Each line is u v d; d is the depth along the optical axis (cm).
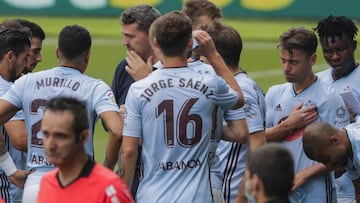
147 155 1332
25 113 1393
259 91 1495
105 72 3528
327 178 1491
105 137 2628
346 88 1617
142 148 1341
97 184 1116
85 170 1123
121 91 1553
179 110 1314
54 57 3719
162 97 1314
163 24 1311
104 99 1371
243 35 4228
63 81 1380
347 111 1507
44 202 1131
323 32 1598
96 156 2431
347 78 1623
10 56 1485
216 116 1356
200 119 1319
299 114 1488
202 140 1326
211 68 1345
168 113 1314
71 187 1121
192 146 1320
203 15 1662
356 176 1402
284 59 1490
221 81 1328
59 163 1109
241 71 1494
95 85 1382
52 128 1096
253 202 1040
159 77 1323
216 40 1477
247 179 1039
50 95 1378
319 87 1505
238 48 1484
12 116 1405
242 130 1395
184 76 1320
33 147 1390
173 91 1314
